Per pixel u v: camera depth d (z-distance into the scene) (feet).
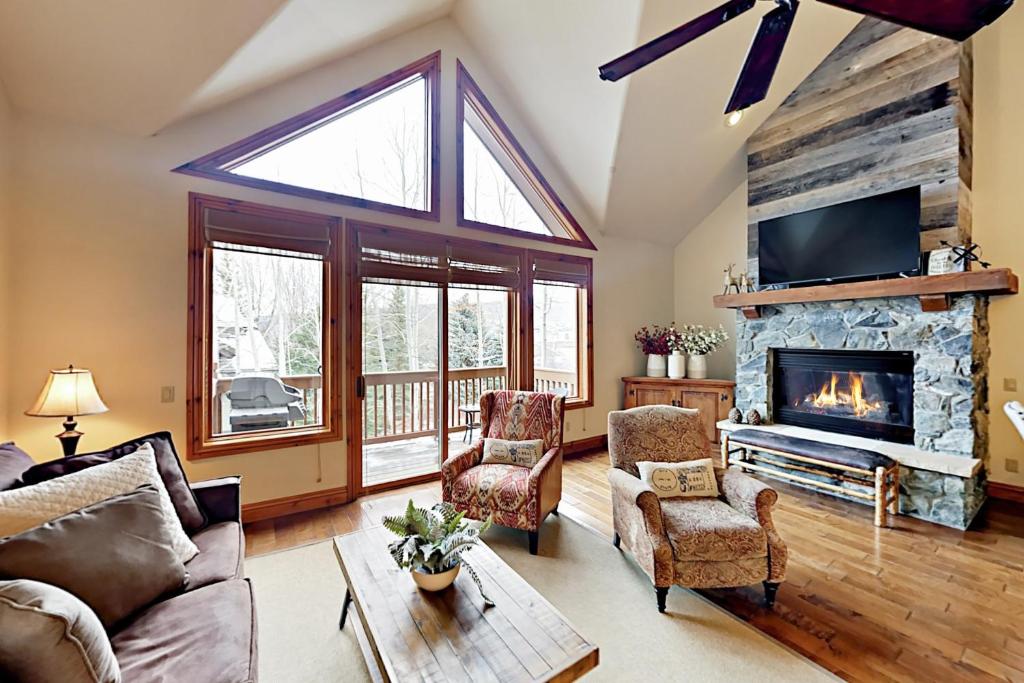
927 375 10.71
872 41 12.01
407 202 12.71
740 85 7.26
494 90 14.40
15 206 8.02
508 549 8.88
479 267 13.96
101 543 4.52
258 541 9.25
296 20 8.70
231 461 9.98
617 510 8.65
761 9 10.70
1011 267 11.10
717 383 15.42
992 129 11.33
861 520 10.12
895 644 6.08
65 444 7.75
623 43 10.78
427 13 12.12
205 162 9.73
